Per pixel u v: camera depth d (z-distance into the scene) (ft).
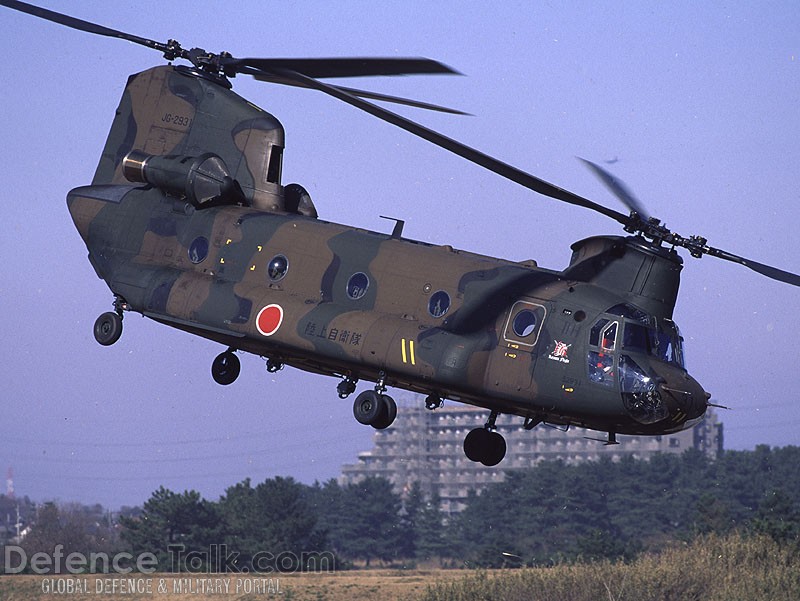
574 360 181.16
